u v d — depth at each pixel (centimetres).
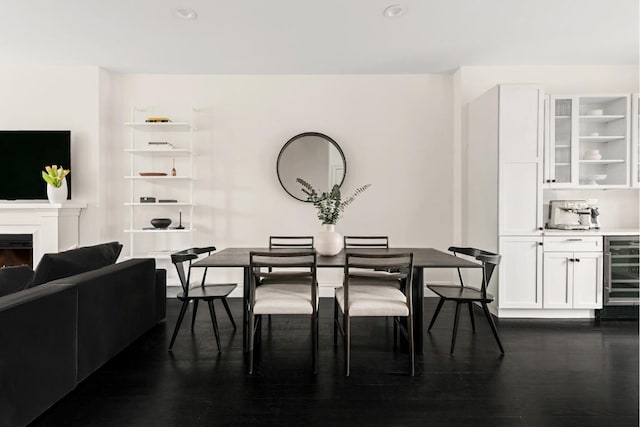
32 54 369
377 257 229
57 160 399
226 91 425
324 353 263
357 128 426
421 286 264
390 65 398
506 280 345
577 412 188
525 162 342
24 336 161
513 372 233
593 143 388
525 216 343
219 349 265
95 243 405
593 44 348
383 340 289
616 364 246
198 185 427
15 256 394
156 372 231
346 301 234
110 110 421
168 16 296
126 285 257
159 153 419
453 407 192
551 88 399
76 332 199
